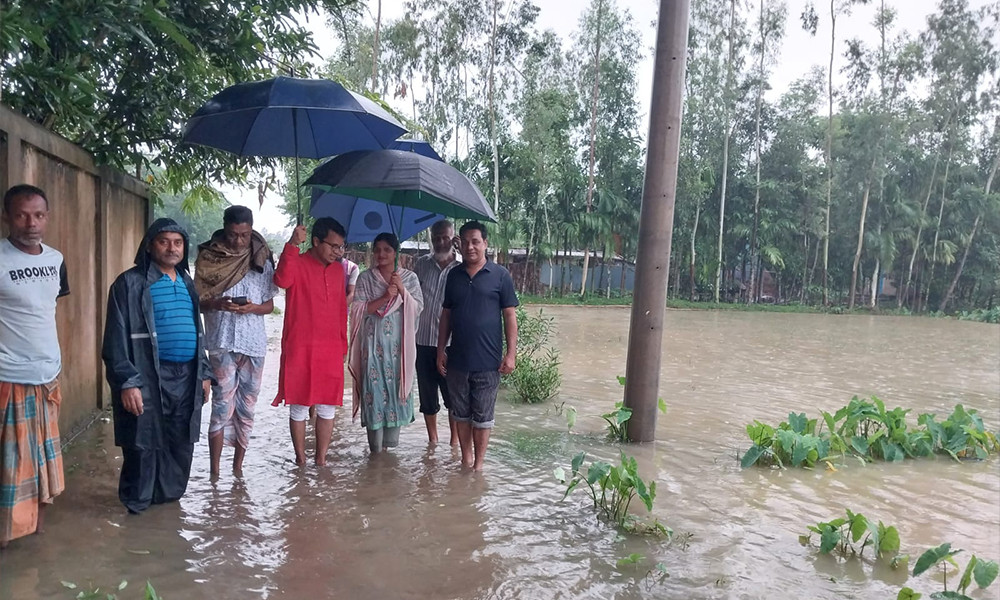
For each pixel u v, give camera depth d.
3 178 3.75
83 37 4.24
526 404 7.36
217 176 7.31
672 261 37.97
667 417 6.92
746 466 5.19
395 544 3.62
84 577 3.13
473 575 3.29
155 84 5.70
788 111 37.50
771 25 35.28
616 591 3.18
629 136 35.50
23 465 3.28
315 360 4.71
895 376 10.67
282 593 3.06
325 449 4.91
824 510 4.40
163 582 3.11
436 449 5.45
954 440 5.91
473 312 4.77
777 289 39.34
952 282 37.06
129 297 3.74
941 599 2.98
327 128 5.16
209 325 4.45
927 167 36.34
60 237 4.78
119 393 3.72
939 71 35.16
